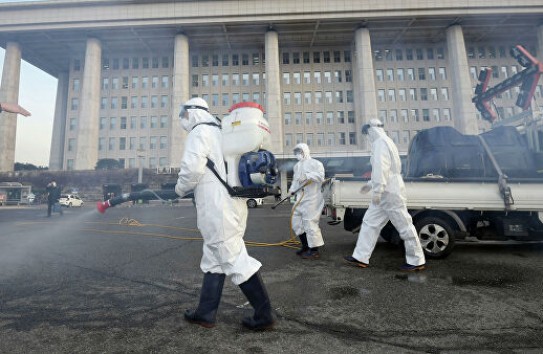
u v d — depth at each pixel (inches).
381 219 150.9
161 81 1776.6
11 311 100.7
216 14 1499.8
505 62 1754.4
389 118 1694.1
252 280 84.9
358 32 1539.1
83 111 1562.5
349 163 1290.6
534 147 213.9
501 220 174.4
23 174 1417.3
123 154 1723.7
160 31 1584.6
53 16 1529.3
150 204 1150.3
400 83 1723.7
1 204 1285.7
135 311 99.9
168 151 1716.3
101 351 74.8
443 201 172.7
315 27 1566.2
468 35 1672.0
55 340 80.6
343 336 81.5
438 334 82.5
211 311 87.4
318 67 1761.8
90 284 129.8
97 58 1620.3
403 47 1750.7
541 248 199.0
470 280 129.3
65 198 1093.1
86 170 1403.8
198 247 218.7
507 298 108.2
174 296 114.2
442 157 196.5
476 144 194.7
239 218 88.8
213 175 87.7
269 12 1492.4
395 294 112.8
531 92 225.0
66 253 198.7
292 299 108.5
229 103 1748.3
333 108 1726.1
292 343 77.8
